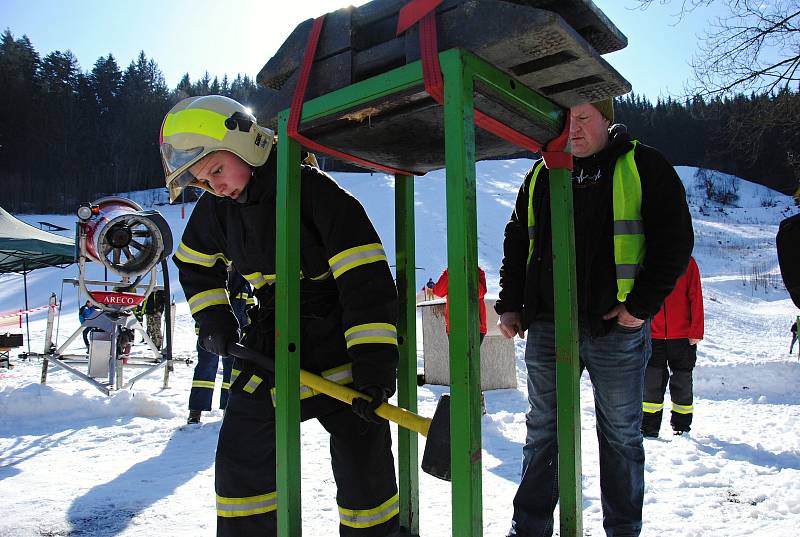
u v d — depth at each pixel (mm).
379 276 1796
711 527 2648
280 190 1772
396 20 1602
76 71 83312
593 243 2291
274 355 1890
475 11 1423
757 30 9148
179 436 4711
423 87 1453
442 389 6742
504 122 1665
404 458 2271
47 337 6684
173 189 1967
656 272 2156
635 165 2266
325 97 1654
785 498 2982
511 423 5098
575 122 2303
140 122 77062
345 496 1918
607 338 2246
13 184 67875
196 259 2145
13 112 72500
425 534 2561
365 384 1701
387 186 44469
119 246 6574
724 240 46375
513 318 2561
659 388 4648
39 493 3268
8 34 81312
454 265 1384
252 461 1897
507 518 2795
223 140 1804
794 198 2195
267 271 1958
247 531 1870
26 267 12695
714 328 15562
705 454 4062
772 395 6766
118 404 5543
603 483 2268
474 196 1408
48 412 5398
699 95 9742
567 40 1366
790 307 23375
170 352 6957
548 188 2391
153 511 2977
